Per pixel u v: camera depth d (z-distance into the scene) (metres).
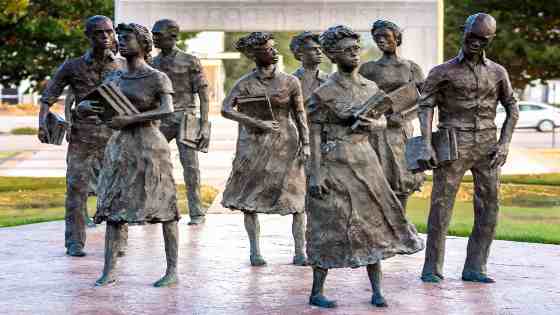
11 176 27.03
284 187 12.57
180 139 14.60
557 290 10.83
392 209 9.90
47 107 13.04
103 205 10.84
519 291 10.77
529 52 37.09
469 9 39.19
